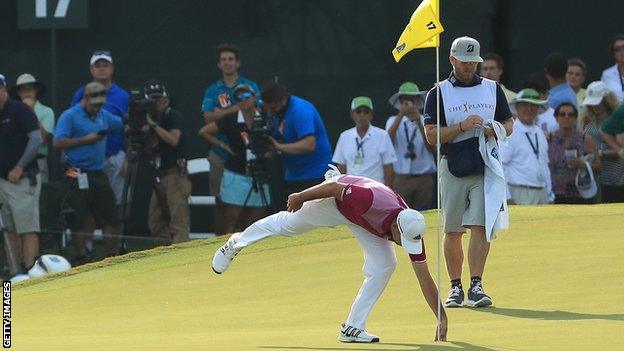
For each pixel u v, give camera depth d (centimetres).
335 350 2848
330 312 3625
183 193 5466
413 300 3734
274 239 4791
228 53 5475
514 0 6072
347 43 6000
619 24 6034
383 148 5459
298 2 6006
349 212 3020
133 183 5441
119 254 5166
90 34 6034
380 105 6000
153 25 6034
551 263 4075
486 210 3547
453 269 3631
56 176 5834
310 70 6019
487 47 5950
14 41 6025
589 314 3303
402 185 5606
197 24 6034
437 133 3350
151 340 3209
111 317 3825
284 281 4150
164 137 5403
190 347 2989
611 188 5447
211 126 5453
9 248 5175
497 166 3566
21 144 5147
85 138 5394
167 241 5156
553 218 4788
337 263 4356
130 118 5406
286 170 5266
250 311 3734
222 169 5559
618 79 5797
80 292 4288
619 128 5353
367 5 6000
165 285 4272
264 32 6019
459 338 2995
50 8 5994
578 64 5800
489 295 3706
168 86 6034
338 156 5494
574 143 5428
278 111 5191
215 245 4869
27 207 5150
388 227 2992
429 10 3316
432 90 3622
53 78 6000
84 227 5441
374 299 3027
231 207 5297
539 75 5519
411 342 2966
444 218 3634
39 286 4491
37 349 3073
